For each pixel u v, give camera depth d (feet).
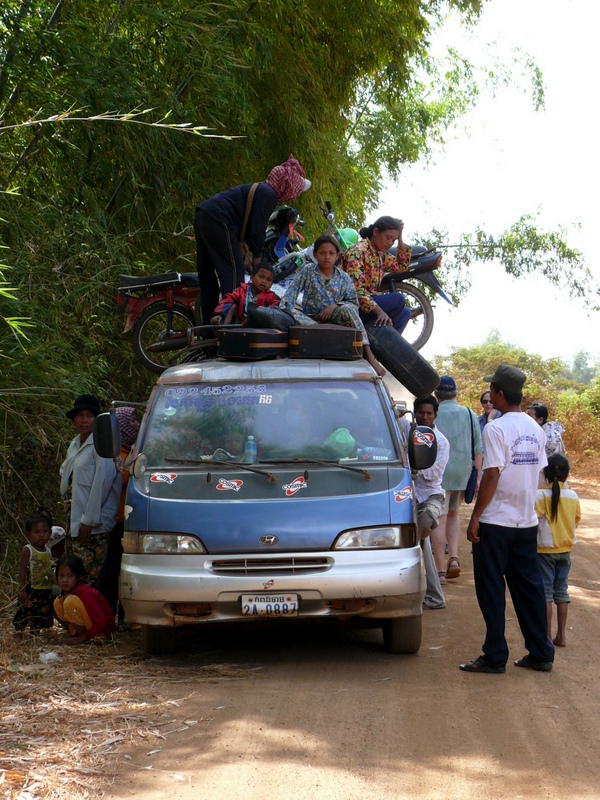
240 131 36.73
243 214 26.40
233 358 23.24
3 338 25.20
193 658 21.31
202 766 14.34
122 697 17.92
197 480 20.75
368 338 26.40
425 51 47.73
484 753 14.99
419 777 13.96
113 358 34.65
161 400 22.38
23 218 28.71
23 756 14.61
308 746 15.21
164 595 19.76
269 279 24.61
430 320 33.01
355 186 48.29
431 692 18.47
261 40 35.29
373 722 16.47
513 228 78.02
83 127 30.48
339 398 22.18
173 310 29.68
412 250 32.09
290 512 20.15
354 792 13.38
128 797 13.17
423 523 26.55
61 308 28.58
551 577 22.67
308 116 40.81
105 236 30.30
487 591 20.22
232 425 21.70
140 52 32.19
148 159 33.42
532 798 13.25
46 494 30.76
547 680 19.57
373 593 19.72
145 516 20.43
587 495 62.39
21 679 19.16
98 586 24.36
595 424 86.53
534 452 20.39
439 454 26.96
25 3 28.04
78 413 24.73
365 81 49.62
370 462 21.15
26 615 23.67
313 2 40.73
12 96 28.99
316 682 19.16
